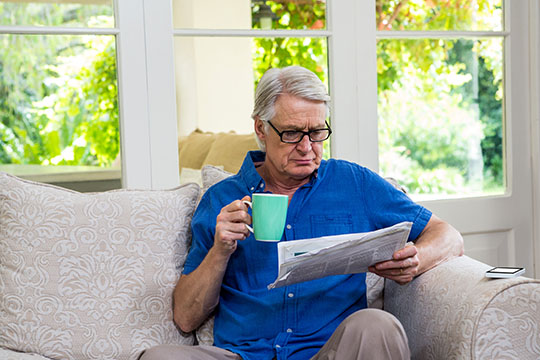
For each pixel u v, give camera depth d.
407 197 1.88
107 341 1.75
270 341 1.71
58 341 1.74
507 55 2.77
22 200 1.85
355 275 1.81
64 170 2.32
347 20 2.54
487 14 2.75
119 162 2.37
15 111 2.27
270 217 1.54
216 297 1.75
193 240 1.86
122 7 2.30
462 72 2.74
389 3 2.63
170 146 2.38
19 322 1.75
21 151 2.28
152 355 1.57
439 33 2.68
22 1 2.25
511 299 1.47
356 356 1.45
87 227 1.83
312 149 1.75
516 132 2.79
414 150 2.70
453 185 2.76
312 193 1.82
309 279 1.57
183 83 2.39
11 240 1.81
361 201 1.83
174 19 2.37
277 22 2.48
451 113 2.74
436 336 1.57
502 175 2.82
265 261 1.78
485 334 1.45
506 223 2.79
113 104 2.35
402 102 2.67
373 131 2.60
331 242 1.49
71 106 2.31
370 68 2.58
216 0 2.40
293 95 1.72
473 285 1.54
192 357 1.60
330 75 2.55
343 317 1.75
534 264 2.82
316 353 1.66
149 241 1.85
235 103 2.45
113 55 2.34
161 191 1.97
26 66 2.27
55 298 1.77
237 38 2.44
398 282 1.68
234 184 1.89
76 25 2.30
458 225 2.73
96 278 1.80
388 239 1.53
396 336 1.45
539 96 2.75
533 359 1.46
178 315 1.79
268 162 1.83
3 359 1.58
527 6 2.77
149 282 1.81
